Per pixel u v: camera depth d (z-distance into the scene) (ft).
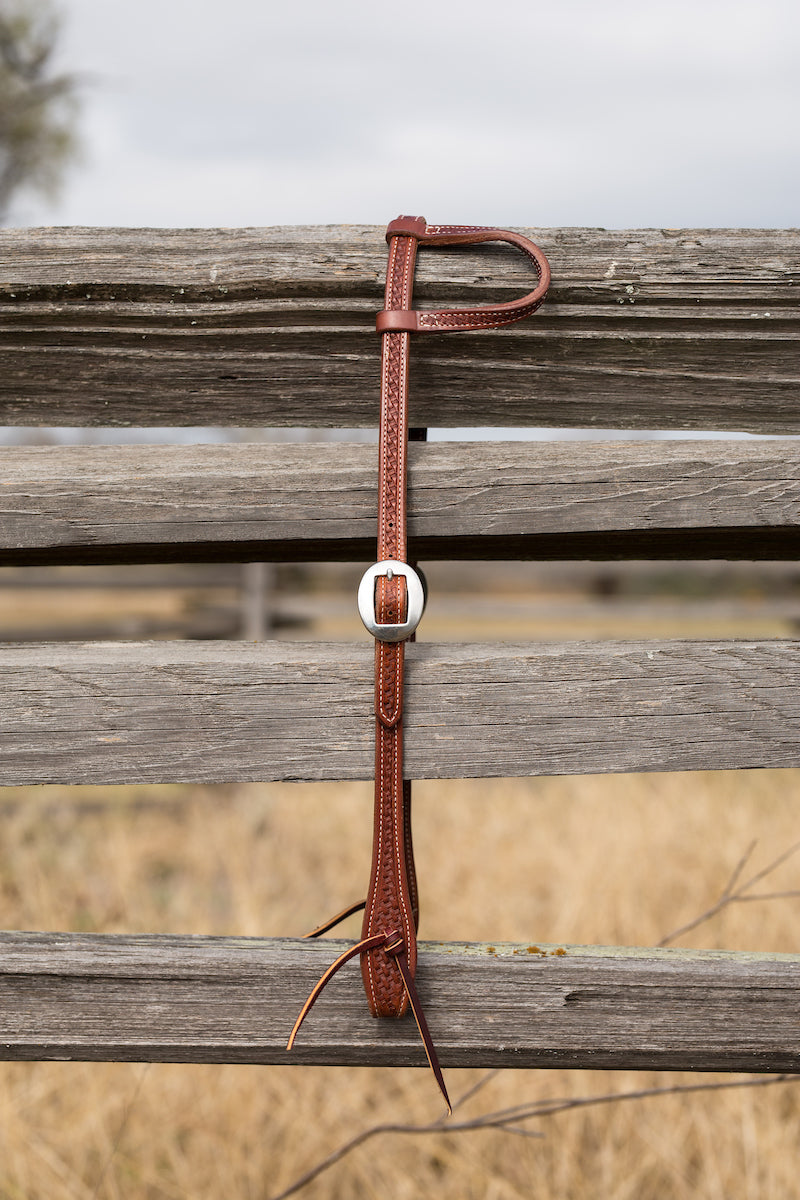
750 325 3.67
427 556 4.22
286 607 27.61
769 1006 3.65
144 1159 7.75
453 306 3.67
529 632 33.30
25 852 14.75
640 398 3.83
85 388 3.84
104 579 26.71
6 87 38.65
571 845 13.89
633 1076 8.47
